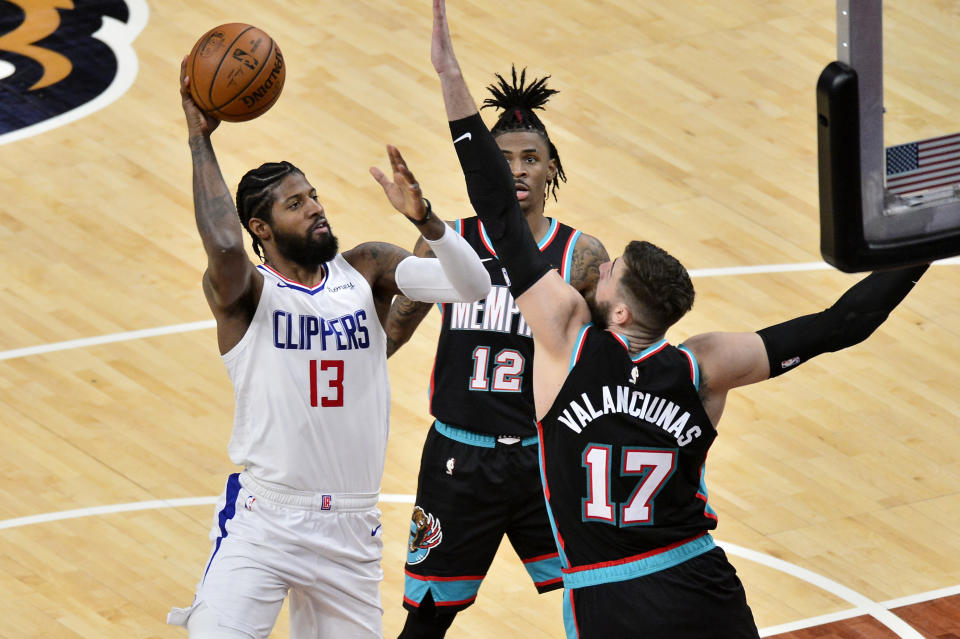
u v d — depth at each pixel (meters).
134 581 19.58
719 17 36.38
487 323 17.36
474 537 17.52
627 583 13.60
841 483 22.31
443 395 17.53
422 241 17.94
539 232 17.78
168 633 18.58
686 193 29.62
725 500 21.84
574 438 13.54
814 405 24.11
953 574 20.45
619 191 29.52
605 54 34.50
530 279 13.45
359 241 27.38
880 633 19.16
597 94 32.84
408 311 17.39
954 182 10.67
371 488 15.48
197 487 21.69
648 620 13.52
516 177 17.38
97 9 35.53
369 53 34.06
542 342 13.60
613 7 36.59
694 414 13.48
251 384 14.93
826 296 26.73
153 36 34.47
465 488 17.38
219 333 14.91
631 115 32.19
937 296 27.03
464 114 12.95
